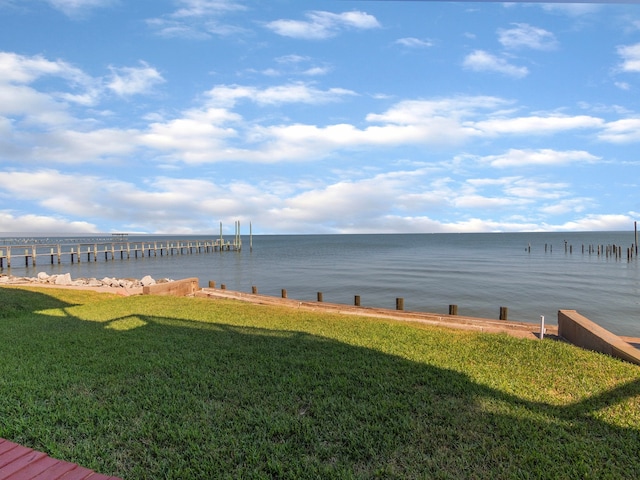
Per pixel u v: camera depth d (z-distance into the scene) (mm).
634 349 7512
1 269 46031
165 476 3566
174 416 4711
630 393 5695
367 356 7332
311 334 9180
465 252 72500
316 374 6281
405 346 8148
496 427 4582
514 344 8430
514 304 21984
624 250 75312
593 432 4539
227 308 12953
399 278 33031
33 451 3643
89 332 9133
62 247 100062
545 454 4027
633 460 3932
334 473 3609
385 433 4387
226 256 68625
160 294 17047
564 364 7035
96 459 3779
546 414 4949
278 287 29250
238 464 3791
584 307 21188
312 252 76812
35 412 4703
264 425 4527
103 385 5703
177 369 6426
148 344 7996
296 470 3654
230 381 5887
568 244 102125
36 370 6270
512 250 79438
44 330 9430
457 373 6414
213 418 4668
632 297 24109
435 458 3908
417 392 5574
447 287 27906
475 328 11195
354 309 14680
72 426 4430
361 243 126438
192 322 10477
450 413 4891
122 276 39531
